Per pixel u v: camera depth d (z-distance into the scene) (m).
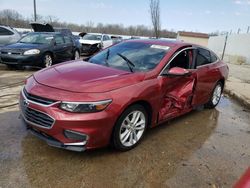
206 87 5.33
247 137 4.62
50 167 3.12
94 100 3.07
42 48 9.55
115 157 3.46
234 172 3.39
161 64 4.06
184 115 5.50
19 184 2.78
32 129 3.41
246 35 22.53
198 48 5.10
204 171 3.34
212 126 5.00
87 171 3.10
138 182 2.99
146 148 3.79
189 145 4.05
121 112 3.29
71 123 3.01
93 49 17.22
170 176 3.16
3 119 4.39
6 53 9.04
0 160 3.18
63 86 3.25
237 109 6.45
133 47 4.66
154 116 3.96
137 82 3.59
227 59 22.97
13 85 6.85
